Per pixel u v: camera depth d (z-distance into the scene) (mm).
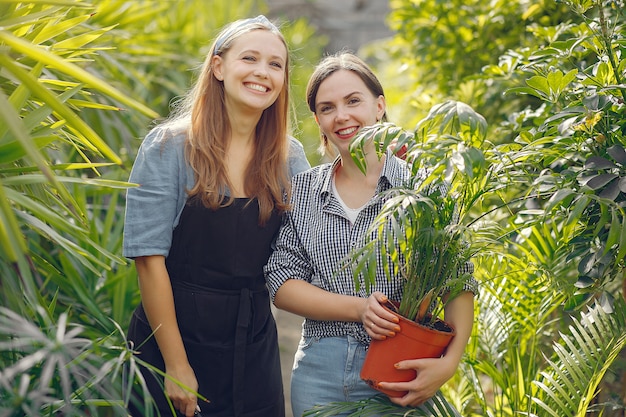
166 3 4605
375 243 1915
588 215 2176
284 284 2209
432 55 3793
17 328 1635
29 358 1582
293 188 2328
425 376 2039
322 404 2164
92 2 3486
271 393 2391
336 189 2270
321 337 2201
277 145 2357
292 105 2695
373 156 2248
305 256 2246
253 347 2330
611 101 2107
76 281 2732
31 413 1573
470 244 2033
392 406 2076
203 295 2271
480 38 3584
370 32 11086
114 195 3105
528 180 2129
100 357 1807
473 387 2586
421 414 2070
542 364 2879
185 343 2287
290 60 2514
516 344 2729
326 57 2377
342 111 2225
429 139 1920
